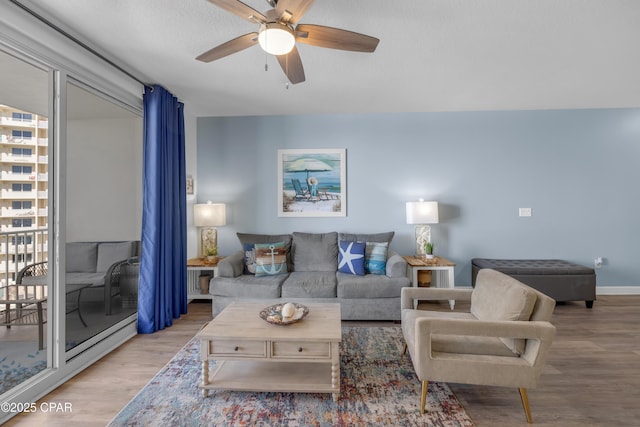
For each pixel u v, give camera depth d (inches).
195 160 162.6
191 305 148.7
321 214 161.5
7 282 120.5
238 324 80.2
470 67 107.6
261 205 163.5
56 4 72.7
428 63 104.4
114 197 114.2
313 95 134.1
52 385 79.1
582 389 78.6
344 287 122.9
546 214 158.4
